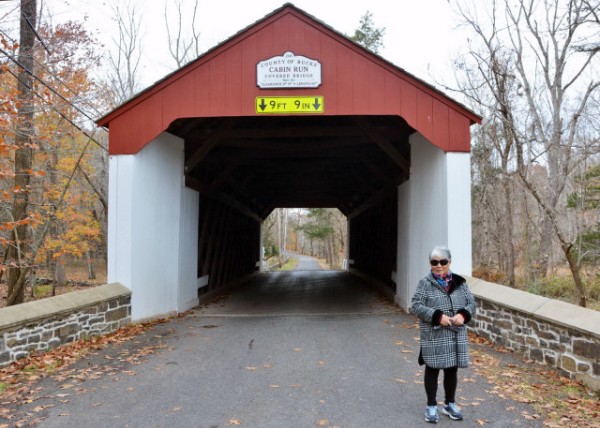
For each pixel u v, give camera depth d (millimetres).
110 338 6699
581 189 12961
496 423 3605
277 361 5574
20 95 8047
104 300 6859
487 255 15633
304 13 7895
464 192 7695
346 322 8312
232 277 16047
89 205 15422
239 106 7941
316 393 4367
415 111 7887
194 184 10500
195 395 4336
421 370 5133
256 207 21703
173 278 9305
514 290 6004
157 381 4773
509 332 5777
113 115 7969
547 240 11961
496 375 4801
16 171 8367
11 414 3848
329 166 15000
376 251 15250
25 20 8016
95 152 16375
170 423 3674
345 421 3686
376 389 4477
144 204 8164
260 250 25047
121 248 7742
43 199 10898
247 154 12070
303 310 10086
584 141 11938
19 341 5281
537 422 3617
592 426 3506
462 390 4379
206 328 7812
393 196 12070
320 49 7969
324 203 23672
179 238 9562
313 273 24125
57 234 12156
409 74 7848
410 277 9477
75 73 10961
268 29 7992
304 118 10773
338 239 45781
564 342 4707
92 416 3820
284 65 7941
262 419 3744
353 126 10086
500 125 12094
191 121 9398
